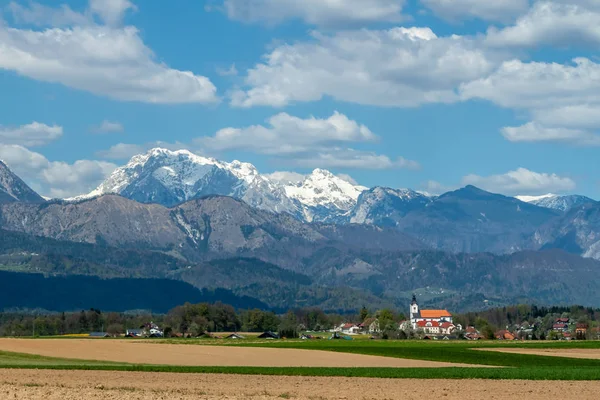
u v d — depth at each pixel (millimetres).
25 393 177625
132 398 171375
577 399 177375
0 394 175625
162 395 177875
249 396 178625
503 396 182375
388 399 176000
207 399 171500
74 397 171875
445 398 178250
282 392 187000
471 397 180250
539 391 192125
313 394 183875
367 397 179125
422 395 183625
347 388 197875
